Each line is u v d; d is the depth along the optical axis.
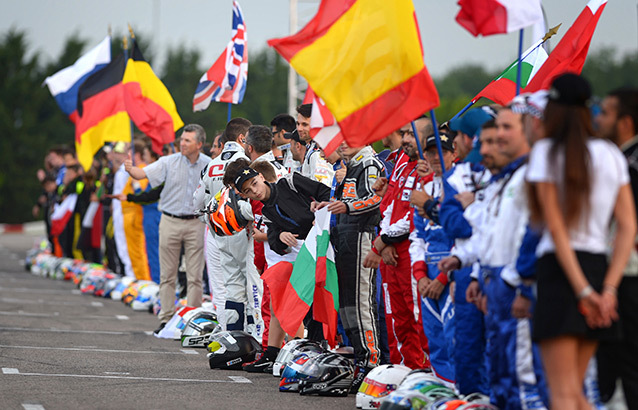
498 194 19.59
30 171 189.38
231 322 35.31
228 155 38.06
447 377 24.19
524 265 18.06
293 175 30.59
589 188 16.89
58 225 73.88
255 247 34.34
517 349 19.20
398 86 23.95
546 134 17.34
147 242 54.12
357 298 28.14
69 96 64.06
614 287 17.11
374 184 27.09
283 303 29.52
